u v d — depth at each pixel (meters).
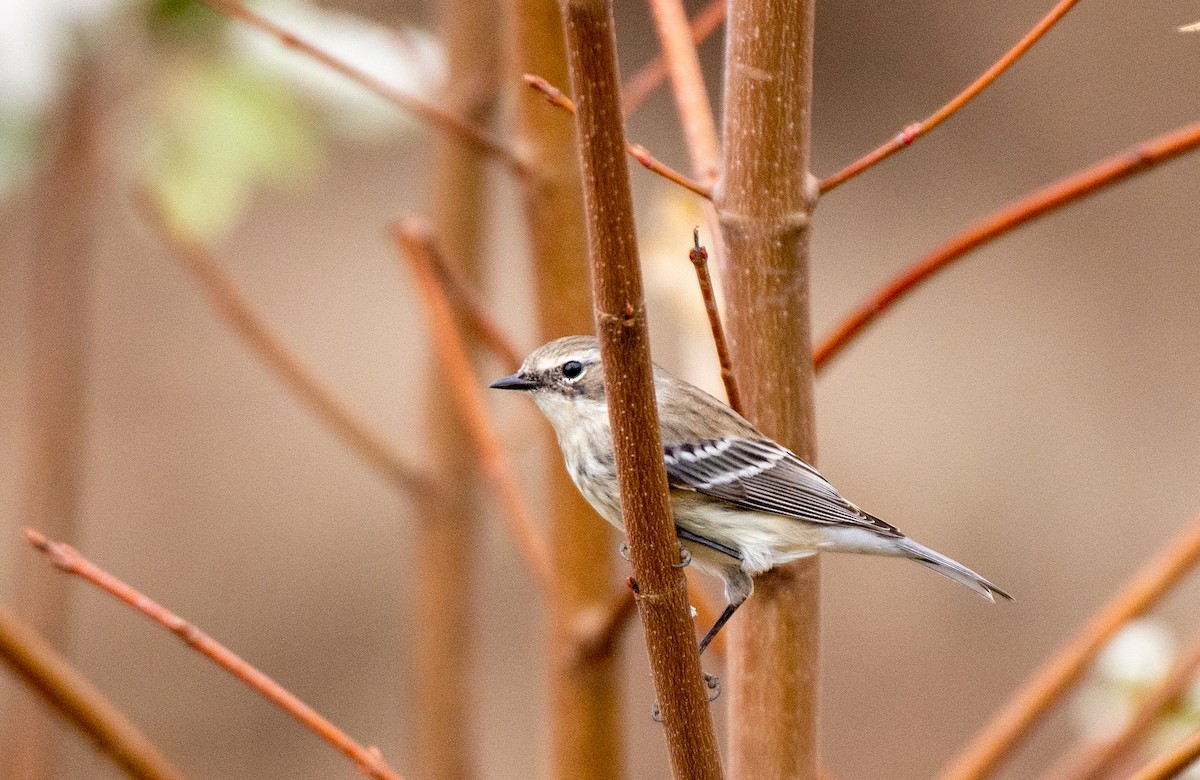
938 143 18.83
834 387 17.59
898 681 15.87
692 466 6.92
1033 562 16.45
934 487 16.80
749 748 5.14
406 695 15.81
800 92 4.92
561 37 6.37
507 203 17.89
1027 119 18.80
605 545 6.28
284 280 17.80
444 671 8.27
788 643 5.12
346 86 7.70
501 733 15.63
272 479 16.77
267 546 16.45
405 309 17.88
